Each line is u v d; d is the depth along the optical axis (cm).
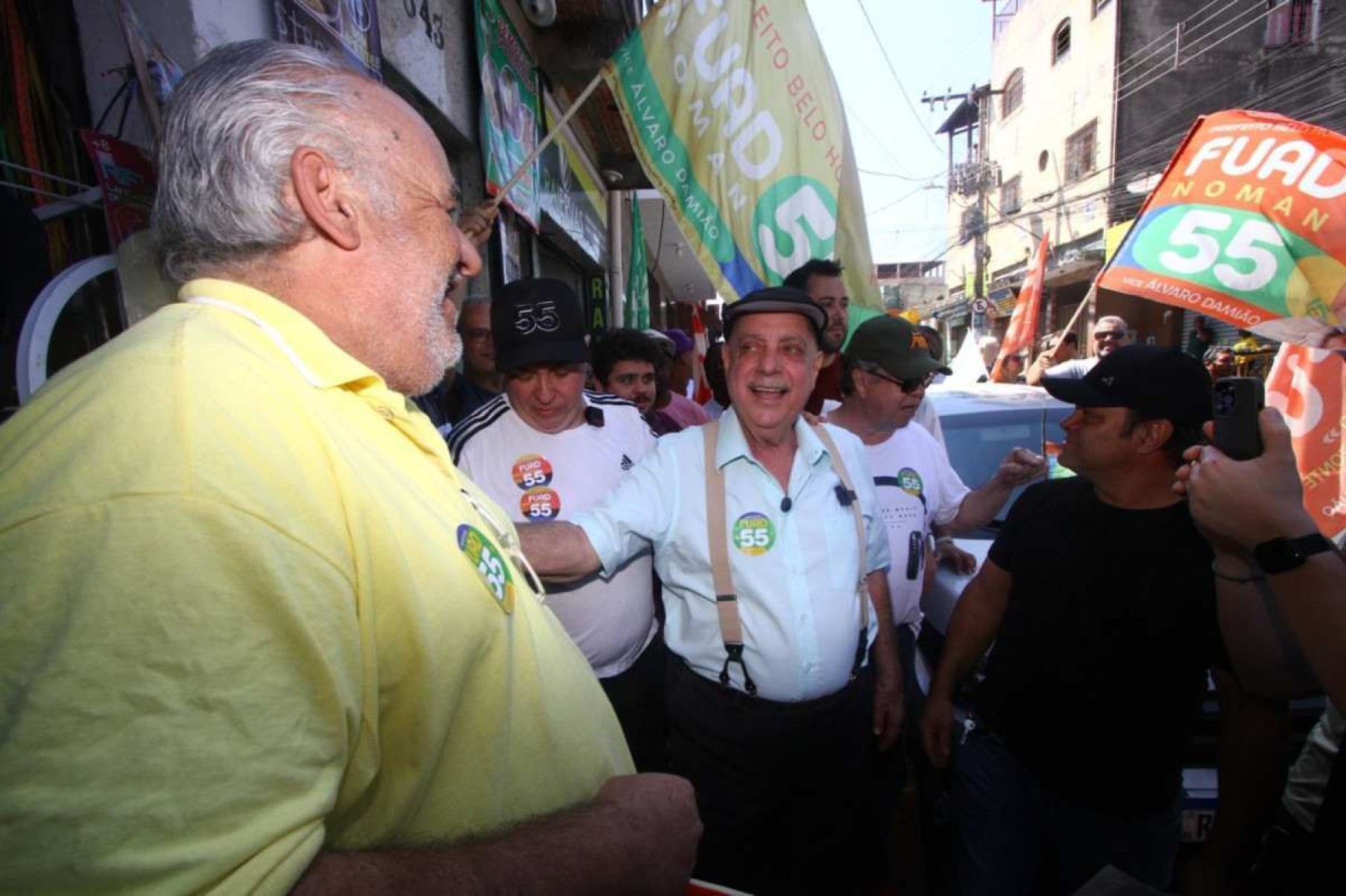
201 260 83
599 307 894
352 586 68
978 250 2505
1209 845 165
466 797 82
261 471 64
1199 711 180
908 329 248
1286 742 154
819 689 178
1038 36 2061
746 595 176
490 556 88
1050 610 174
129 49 141
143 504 57
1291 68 1606
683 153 298
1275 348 920
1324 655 109
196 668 56
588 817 87
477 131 405
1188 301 257
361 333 88
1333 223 232
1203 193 259
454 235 100
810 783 188
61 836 51
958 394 402
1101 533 170
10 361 118
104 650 54
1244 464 113
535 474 219
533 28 523
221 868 55
